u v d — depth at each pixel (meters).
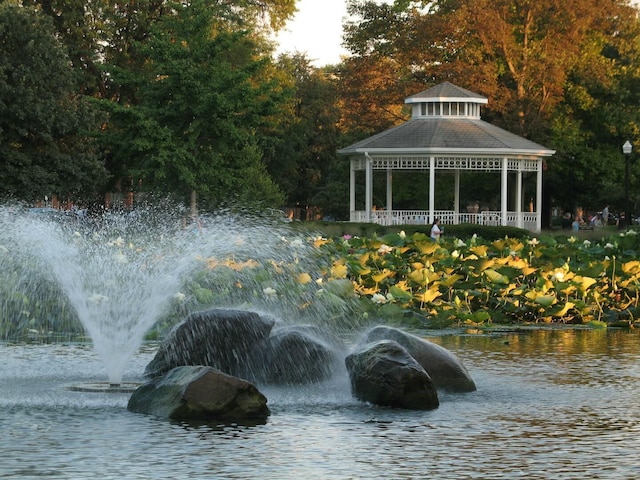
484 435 8.81
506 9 58.62
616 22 61.59
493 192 64.94
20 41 44.47
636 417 9.61
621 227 43.56
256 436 8.70
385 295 18.28
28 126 44.09
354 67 62.19
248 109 42.56
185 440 8.52
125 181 54.34
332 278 17.05
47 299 16.44
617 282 19.38
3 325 15.78
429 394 10.09
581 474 7.50
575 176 60.91
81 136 46.31
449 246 22.22
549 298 17.62
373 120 62.28
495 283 18.28
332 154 78.94
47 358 13.19
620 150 60.88
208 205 43.41
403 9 61.66
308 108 78.69
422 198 63.81
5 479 7.25
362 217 49.00
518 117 58.09
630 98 60.94
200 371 9.66
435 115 49.69
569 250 21.73
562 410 9.94
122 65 53.25
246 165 45.38
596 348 14.64
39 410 9.77
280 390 11.08
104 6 51.06
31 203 44.41
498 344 15.05
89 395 10.55
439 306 17.64
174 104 41.41
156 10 53.47
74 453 8.04
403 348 10.48
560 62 57.53
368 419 9.50
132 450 8.14
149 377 11.55
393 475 7.43
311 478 7.33
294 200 80.75
